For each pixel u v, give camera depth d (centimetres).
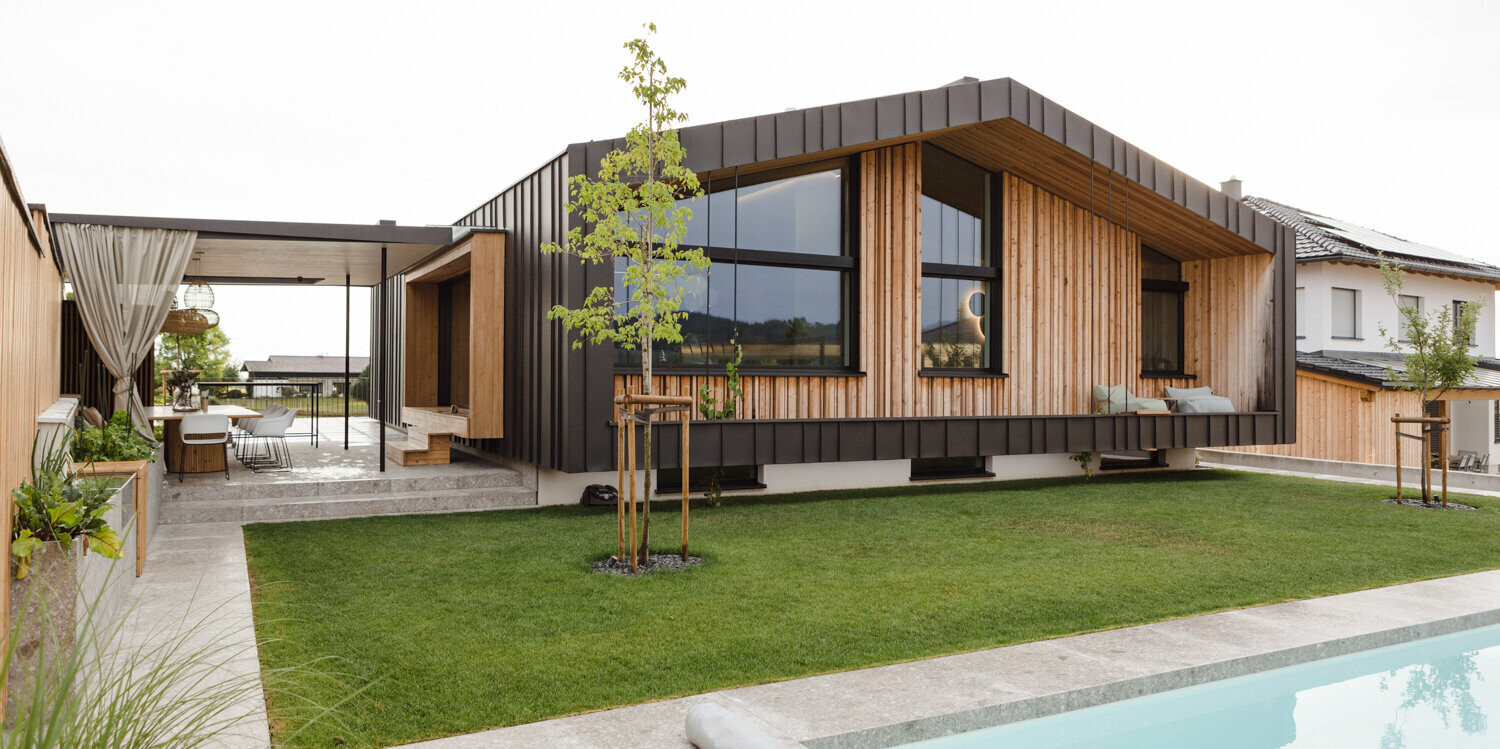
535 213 980
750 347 1079
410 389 1553
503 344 1072
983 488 1167
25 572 371
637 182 910
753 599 572
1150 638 496
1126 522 888
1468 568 696
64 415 625
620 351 983
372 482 936
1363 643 507
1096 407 1330
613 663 444
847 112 1037
